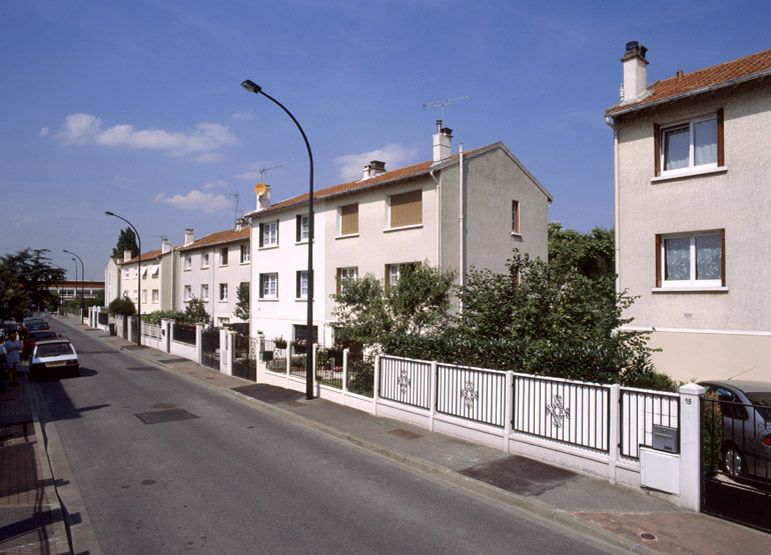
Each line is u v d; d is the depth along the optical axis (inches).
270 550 232.8
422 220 783.7
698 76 539.8
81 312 2723.9
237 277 1433.3
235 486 321.1
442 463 355.9
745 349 453.7
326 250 965.8
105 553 231.8
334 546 237.0
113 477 341.4
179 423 504.4
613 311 432.1
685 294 489.1
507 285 479.8
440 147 881.5
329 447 415.8
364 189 868.6
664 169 516.4
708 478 278.2
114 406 597.0
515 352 403.9
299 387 659.4
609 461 313.9
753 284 450.9
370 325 592.1
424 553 230.4
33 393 696.4
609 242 1481.3
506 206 870.4
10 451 408.8
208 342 955.3
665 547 230.8
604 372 366.3
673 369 492.4
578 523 258.8
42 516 273.0
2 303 1135.6
